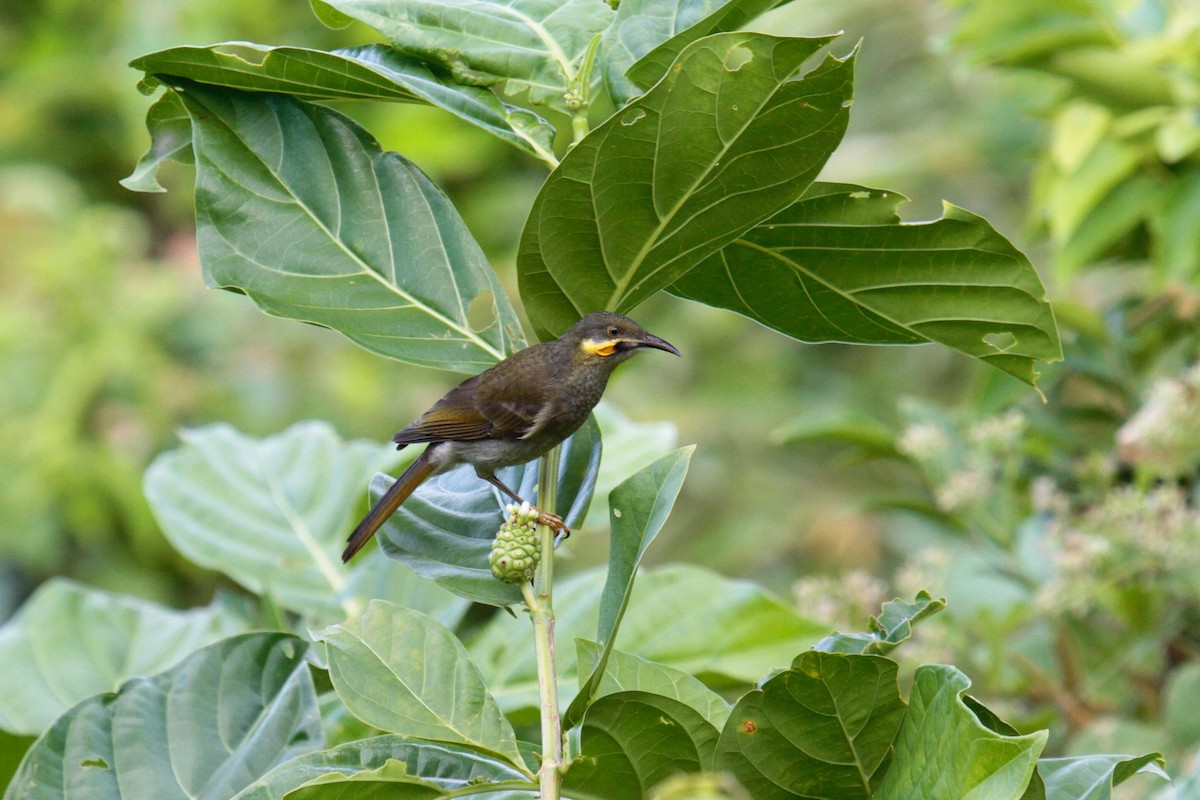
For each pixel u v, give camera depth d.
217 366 18.38
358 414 18.36
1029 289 5.46
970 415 10.22
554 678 5.01
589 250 5.36
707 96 4.67
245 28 21.02
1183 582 9.20
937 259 5.45
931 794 4.41
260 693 5.79
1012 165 17.16
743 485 18.33
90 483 17.47
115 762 5.50
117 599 7.64
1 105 20.91
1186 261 9.56
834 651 4.90
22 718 7.04
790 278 5.76
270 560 7.90
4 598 17.19
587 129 5.64
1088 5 9.52
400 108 20.28
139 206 21.53
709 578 7.23
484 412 6.55
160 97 5.96
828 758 4.77
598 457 6.15
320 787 4.40
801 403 18.80
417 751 4.88
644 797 4.81
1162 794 5.24
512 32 5.84
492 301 5.77
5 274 18.34
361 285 5.72
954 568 10.22
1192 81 9.66
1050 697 9.47
